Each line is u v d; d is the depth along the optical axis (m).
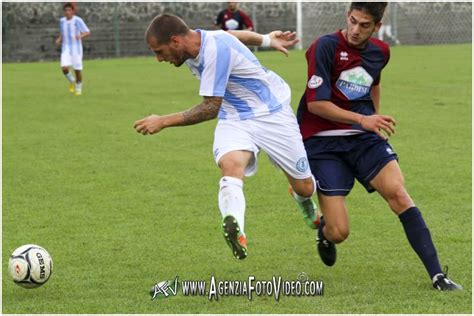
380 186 10.79
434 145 21.20
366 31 10.42
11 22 57.22
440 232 13.30
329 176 10.99
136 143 22.45
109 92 35.34
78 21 34.75
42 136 23.86
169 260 12.03
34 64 54.47
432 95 30.89
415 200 15.58
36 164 19.73
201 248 12.67
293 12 61.97
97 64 52.75
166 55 10.12
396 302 9.78
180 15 60.84
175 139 22.98
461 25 63.25
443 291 10.20
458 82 34.84
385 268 11.45
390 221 14.15
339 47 10.73
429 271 10.40
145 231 13.72
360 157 10.98
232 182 9.95
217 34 10.28
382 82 35.50
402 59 47.16
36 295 10.41
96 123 26.20
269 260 11.99
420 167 18.55
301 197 11.43
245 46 10.94
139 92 35.06
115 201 15.93
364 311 9.45
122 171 18.77
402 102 29.16
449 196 15.84
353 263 11.73
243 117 10.55
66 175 18.44
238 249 9.59
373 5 10.29
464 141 21.72
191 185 17.25
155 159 20.14
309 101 10.73
